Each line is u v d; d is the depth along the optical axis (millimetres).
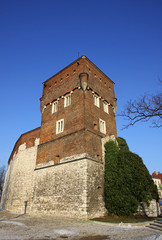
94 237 11750
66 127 26188
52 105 30656
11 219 19375
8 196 35406
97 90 29734
